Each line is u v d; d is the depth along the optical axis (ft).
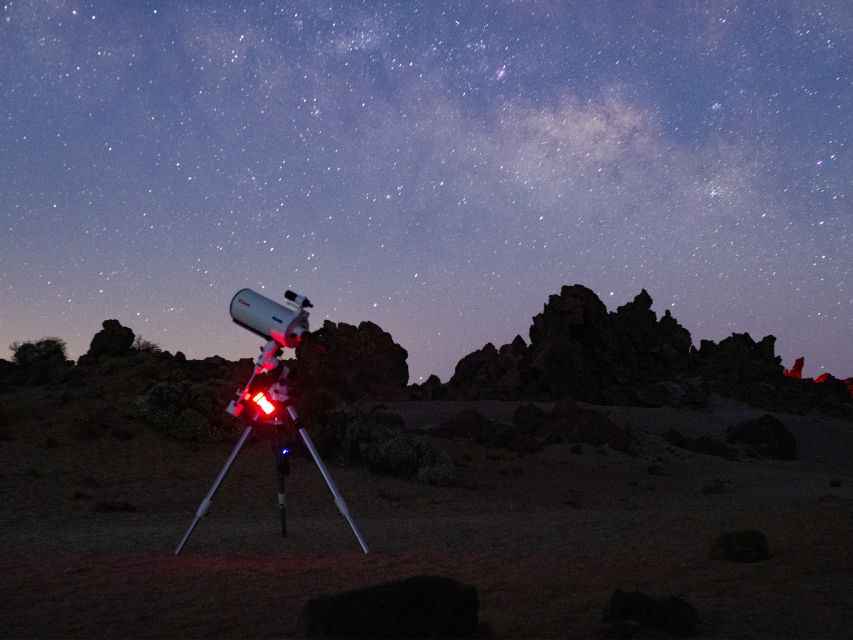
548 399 254.47
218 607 23.34
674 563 30.68
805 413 295.89
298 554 36.60
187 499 75.05
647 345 320.91
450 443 128.77
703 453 182.19
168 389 103.50
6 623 21.79
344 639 16.93
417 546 40.45
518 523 54.29
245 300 33.78
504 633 19.06
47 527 57.00
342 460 100.17
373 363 213.25
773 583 25.67
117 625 21.33
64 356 136.77
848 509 43.73
